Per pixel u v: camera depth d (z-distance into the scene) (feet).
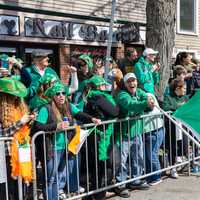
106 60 24.95
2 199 16.10
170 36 27.55
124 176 19.48
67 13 36.09
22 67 20.81
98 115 18.22
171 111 21.91
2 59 20.75
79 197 17.90
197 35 49.29
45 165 16.72
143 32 42.75
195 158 23.36
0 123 16.14
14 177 16.12
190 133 22.71
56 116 16.76
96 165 18.24
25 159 15.94
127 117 19.29
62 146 17.28
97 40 38.70
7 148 16.01
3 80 16.03
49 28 34.58
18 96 16.10
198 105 19.95
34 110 16.87
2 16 31.22
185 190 20.06
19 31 32.42
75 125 17.47
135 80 19.22
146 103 18.66
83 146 18.40
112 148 18.71
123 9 41.34
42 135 16.57
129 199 18.88
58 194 17.31
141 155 20.13
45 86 17.17
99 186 18.66
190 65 26.66
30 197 17.33
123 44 41.14
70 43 36.35
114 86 20.68
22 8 32.60
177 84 22.50
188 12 48.32
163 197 19.11
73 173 18.12
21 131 15.99
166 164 21.83
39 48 34.47
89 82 18.67
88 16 37.91
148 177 20.99
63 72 35.70
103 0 39.40
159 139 20.90
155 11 27.35
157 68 24.27
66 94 17.90
